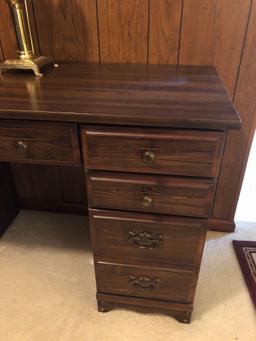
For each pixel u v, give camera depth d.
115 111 0.69
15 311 1.09
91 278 1.21
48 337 1.00
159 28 1.06
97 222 0.87
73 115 0.69
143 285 0.98
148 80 0.93
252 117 1.16
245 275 1.22
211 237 1.42
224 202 1.37
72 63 1.16
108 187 0.79
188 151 0.70
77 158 0.77
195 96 0.79
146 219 0.83
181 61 1.11
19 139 0.77
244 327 1.03
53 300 1.12
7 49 1.19
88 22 1.09
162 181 0.76
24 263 1.28
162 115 0.67
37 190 1.53
